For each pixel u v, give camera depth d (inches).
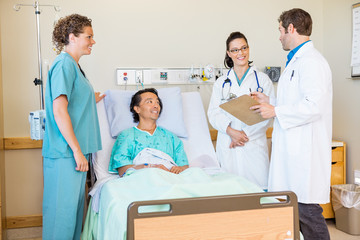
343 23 116.7
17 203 108.0
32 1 105.7
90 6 109.7
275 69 121.8
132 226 48.3
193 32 117.9
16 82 106.0
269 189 81.5
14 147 105.3
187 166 87.8
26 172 108.0
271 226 53.3
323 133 76.0
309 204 75.4
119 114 92.3
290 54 80.0
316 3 125.9
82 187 78.8
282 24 79.3
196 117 100.7
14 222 107.2
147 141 87.0
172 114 95.4
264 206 52.9
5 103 105.6
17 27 105.1
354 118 113.3
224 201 51.3
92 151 79.6
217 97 97.1
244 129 92.0
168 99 97.2
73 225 75.5
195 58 118.5
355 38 111.1
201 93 119.7
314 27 126.3
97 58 111.3
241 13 121.0
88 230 78.2
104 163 87.7
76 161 72.9
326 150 76.3
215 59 120.1
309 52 76.2
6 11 104.3
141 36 114.0
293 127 75.8
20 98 106.4
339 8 118.3
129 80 112.7
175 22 116.3
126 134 87.3
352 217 103.2
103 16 110.8
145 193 63.5
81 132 76.7
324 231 76.2
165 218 49.3
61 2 107.5
